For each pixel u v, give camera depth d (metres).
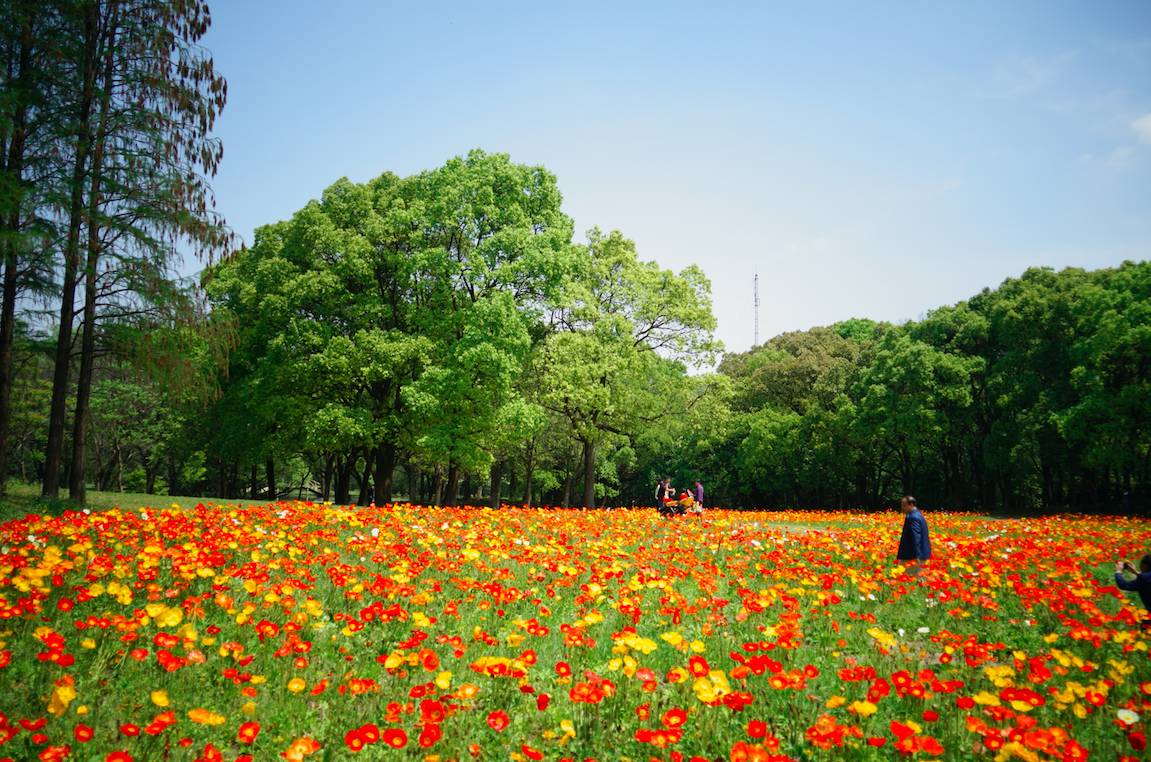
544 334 30.25
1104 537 16.55
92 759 4.32
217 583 7.28
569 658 6.53
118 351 16.72
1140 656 6.56
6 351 15.16
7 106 13.84
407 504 15.52
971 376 39.44
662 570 10.51
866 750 4.74
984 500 42.50
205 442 37.03
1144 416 30.38
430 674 5.83
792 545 13.23
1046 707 5.56
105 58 16.16
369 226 25.69
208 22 16.92
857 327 70.00
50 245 14.73
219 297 30.20
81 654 5.80
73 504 15.38
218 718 4.21
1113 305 32.31
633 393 29.66
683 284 30.20
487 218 26.88
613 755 4.71
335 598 7.82
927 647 7.29
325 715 5.19
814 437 46.81
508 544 11.20
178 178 16.22
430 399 22.84
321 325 24.80
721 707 5.25
